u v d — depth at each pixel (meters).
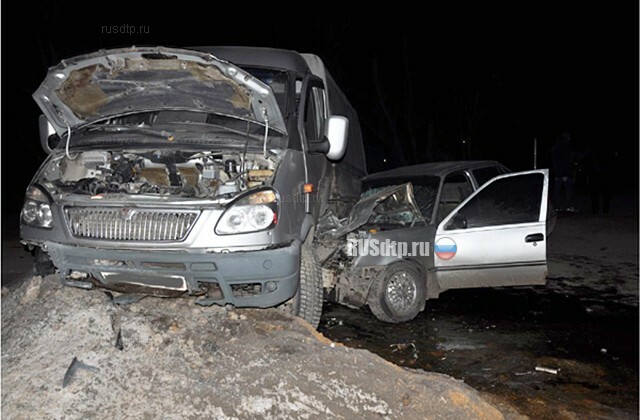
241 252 4.78
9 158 23.27
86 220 4.93
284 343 4.67
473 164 8.09
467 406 4.28
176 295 4.91
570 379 5.24
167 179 5.53
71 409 3.76
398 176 7.96
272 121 5.26
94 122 5.61
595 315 7.11
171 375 4.13
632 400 4.86
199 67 4.86
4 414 3.71
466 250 6.88
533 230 6.88
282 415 3.91
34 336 4.48
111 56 4.84
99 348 4.30
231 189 5.02
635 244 11.14
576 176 18.34
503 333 6.43
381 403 4.15
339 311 7.20
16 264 8.98
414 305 6.73
